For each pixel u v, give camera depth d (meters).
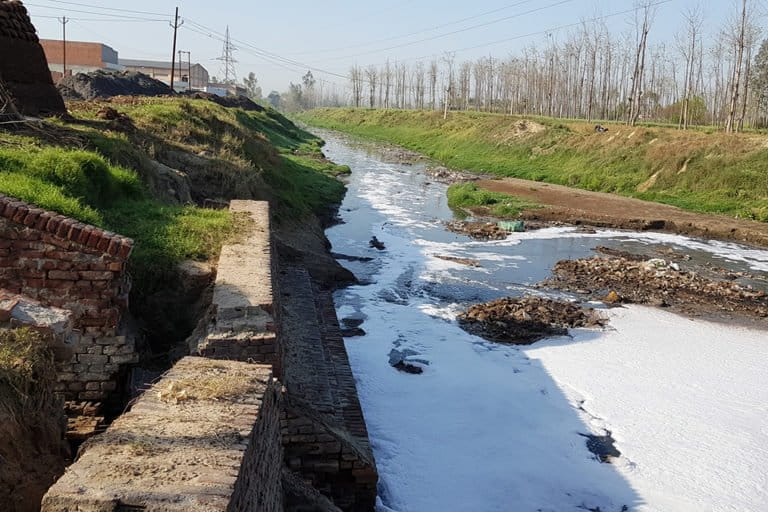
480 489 8.77
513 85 89.38
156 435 3.88
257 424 4.33
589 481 9.06
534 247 24.36
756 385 12.40
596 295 18.30
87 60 88.31
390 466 9.12
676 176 36.81
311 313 11.95
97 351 6.84
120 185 11.44
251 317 7.22
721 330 15.62
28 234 6.57
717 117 63.50
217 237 10.16
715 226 28.31
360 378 11.81
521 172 45.94
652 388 12.05
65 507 3.09
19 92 14.92
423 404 11.02
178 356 7.43
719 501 8.70
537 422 10.60
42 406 4.95
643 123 56.00
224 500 3.24
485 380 12.05
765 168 33.72
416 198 34.84
